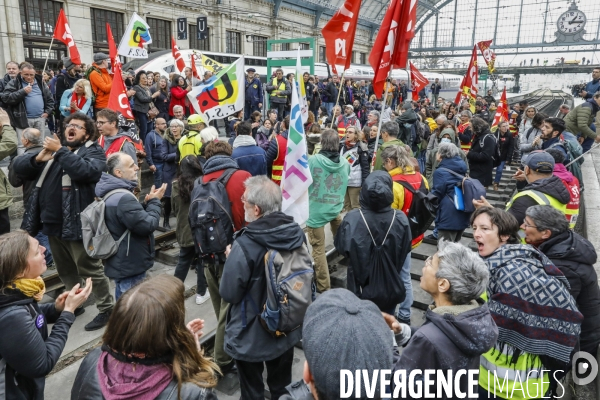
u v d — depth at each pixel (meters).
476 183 4.32
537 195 3.28
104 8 21.20
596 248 4.43
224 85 5.89
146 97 8.30
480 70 42.62
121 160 3.48
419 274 4.95
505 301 2.18
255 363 2.62
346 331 1.34
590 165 8.58
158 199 3.68
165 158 6.09
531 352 2.15
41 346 1.92
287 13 33.75
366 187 3.03
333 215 4.14
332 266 5.14
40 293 2.01
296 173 3.42
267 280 2.41
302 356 3.70
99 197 3.40
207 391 1.50
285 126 7.18
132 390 1.40
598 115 8.84
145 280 1.58
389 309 3.11
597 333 2.68
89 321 4.05
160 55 15.97
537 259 2.29
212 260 3.32
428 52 57.28
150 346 1.41
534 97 36.50
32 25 18.44
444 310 1.80
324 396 1.36
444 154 4.51
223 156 3.48
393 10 4.22
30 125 6.67
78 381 1.50
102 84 7.34
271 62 13.68
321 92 15.48
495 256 2.31
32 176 3.77
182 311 1.53
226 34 28.55
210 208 3.26
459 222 4.44
